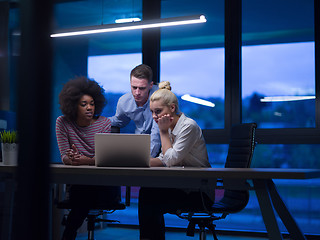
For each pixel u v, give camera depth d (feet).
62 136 8.32
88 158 7.66
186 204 6.92
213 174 5.33
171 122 7.34
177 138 7.25
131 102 11.32
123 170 5.69
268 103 12.91
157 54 14.19
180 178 5.60
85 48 15.74
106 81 15.28
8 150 6.82
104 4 15.30
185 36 13.99
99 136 6.33
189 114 13.70
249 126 7.49
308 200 14.38
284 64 12.87
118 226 13.87
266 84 12.98
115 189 7.75
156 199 6.91
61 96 8.45
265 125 12.91
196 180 5.55
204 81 13.64
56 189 7.38
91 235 7.59
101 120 8.89
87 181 5.97
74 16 15.71
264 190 5.31
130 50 15.05
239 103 13.05
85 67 15.69
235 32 13.24
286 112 12.72
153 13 14.26
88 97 8.46
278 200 5.67
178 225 13.87
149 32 14.26
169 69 14.12
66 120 8.52
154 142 10.02
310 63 12.62
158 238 6.88
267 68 13.01
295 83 12.72
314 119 12.41
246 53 13.25
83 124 8.64
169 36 14.17
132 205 14.57
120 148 6.29
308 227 13.48
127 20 14.94
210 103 13.50
